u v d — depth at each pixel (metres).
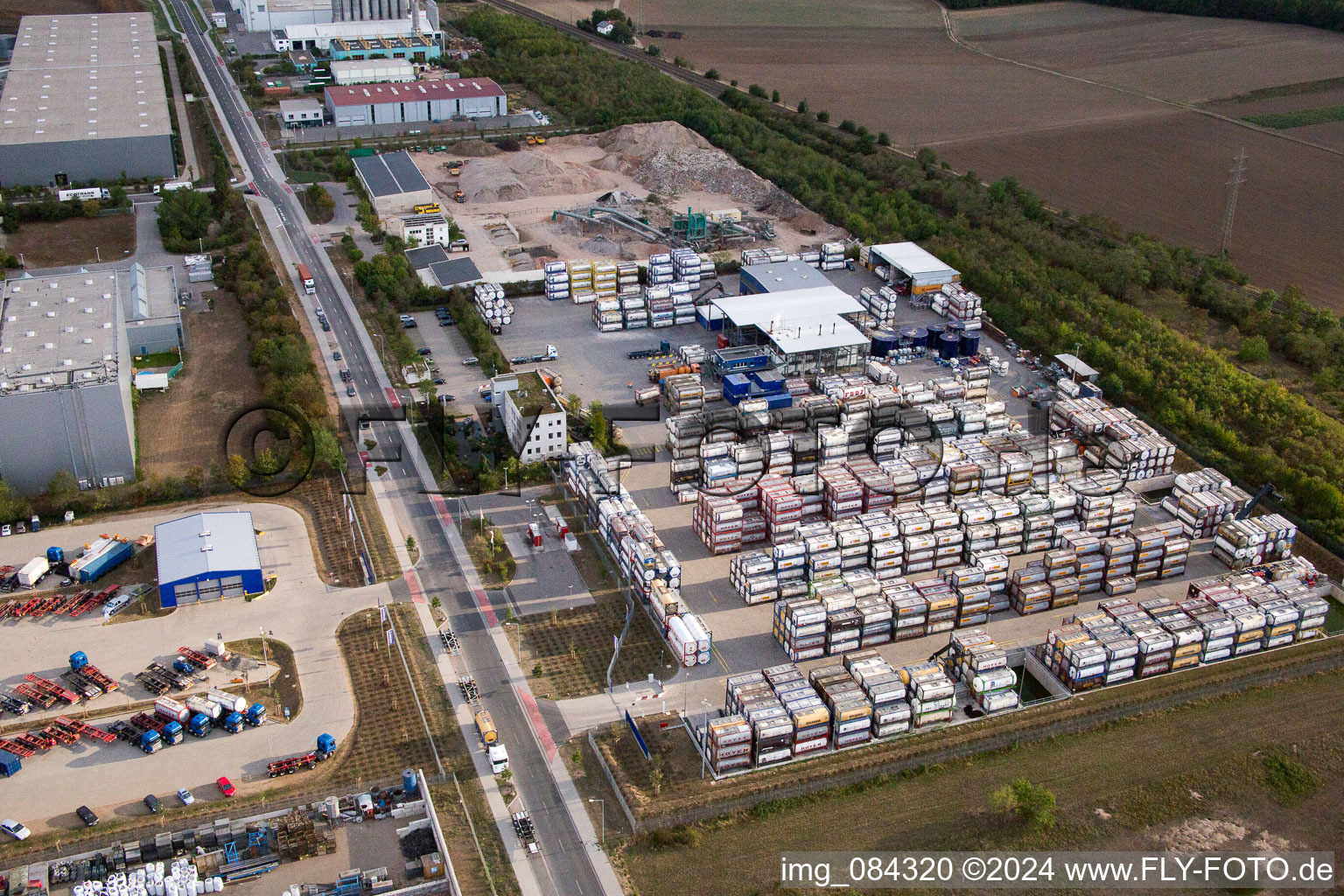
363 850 164.25
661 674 199.75
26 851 161.75
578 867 162.50
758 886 160.00
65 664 197.75
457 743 184.12
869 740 185.62
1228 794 177.25
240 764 178.88
